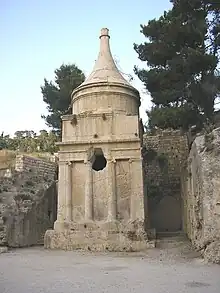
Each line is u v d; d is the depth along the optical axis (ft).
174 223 120.06
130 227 76.64
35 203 93.91
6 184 94.73
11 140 172.04
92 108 90.33
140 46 99.86
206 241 55.88
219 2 90.53
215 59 84.84
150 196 124.67
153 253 67.31
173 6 93.30
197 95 88.22
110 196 79.77
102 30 106.22
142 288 34.96
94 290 34.17
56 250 76.02
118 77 95.81
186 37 88.33
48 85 156.66
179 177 124.77
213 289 34.06
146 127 135.23
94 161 85.20
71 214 80.89
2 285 37.27
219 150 61.87
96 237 76.69
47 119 159.22
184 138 128.57
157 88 98.63
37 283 38.32
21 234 85.25
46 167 118.73
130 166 81.71
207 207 57.57
